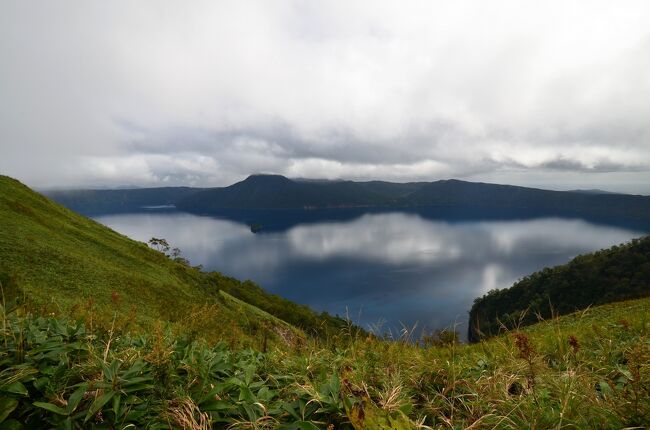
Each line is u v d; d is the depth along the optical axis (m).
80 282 33.59
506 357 5.04
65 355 3.25
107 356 3.49
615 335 6.50
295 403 3.18
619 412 3.08
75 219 68.50
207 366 3.61
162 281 50.38
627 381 3.58
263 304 94.75
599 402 3.34
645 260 147.75
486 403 3.68
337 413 3.09
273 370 4.29
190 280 60.78
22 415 2.77
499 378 4.14
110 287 35.62
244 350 4.86
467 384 4.05
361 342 5.46
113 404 2.78
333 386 3.23
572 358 5.03
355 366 4.44
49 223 53.41
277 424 2.87
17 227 42.56
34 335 3.50
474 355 5.63
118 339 4.16
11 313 4.02
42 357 3.15
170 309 37.97
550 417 3.17
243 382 3.30
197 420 2.92
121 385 2.94
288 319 85.69
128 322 4.66
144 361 3.47
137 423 2.81
